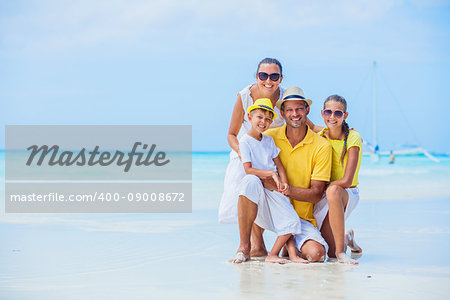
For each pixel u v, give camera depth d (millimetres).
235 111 5180
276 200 4652
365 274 4043
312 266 4359
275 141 4871
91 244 5613
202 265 4445
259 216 4750
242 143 4727
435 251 5086
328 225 4816
